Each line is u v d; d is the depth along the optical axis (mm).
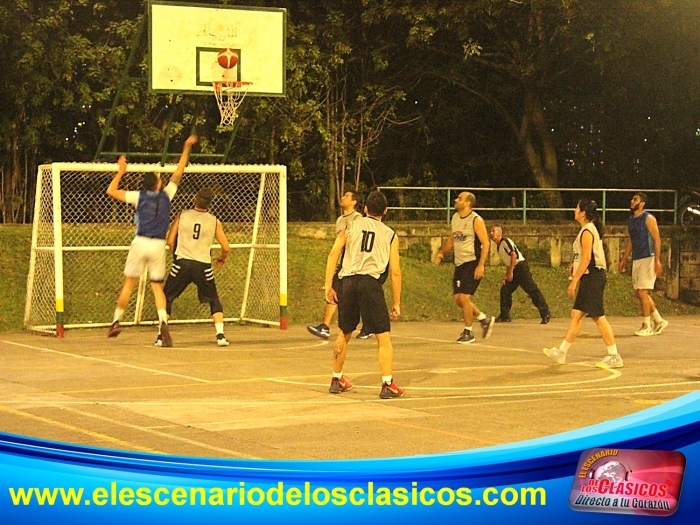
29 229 20953
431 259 24297
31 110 26109
